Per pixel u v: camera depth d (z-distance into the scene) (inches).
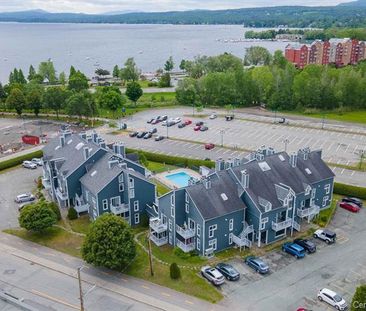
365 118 6176.2
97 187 3046.3
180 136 5280.5
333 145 4805.6
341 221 3093.0
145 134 5246.1
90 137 3750.0
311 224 3043.8
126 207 3070.9
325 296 2208.4
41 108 6441.9
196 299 2252.7
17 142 5088.6
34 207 2881.4
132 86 7071.9
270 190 2866.6
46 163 3627.0
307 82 6771.7
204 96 7347.4
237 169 2886.3
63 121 6146.7
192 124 5866.1
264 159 3058.6
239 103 7293.3
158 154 4424.2
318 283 2383.1
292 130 5502.0
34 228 2834.6
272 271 2501.2
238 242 2723.9
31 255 2699.3
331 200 3351.4
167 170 4151.1
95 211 3085.6
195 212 2645.2
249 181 2842.0
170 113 6633.9
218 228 2677.2
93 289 2342.5
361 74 7406.5
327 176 3230.8
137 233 2989.7
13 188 3786.9
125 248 2420.0
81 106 5885.8
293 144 4867.1
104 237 2410.2
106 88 7263.8
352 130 5457.7
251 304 2212.1
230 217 2721.5
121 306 2204.7
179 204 2704.2
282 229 2861.7
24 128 5767.7
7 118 6378.0
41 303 2237.9
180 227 2711.6
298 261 2600.9
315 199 3198.8
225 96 7234.3
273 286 2361.0
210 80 7263.8
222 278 2359.7
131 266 2559.1
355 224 3046.3
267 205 2716.5
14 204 3457.2
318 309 2170.3
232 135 5290.4
